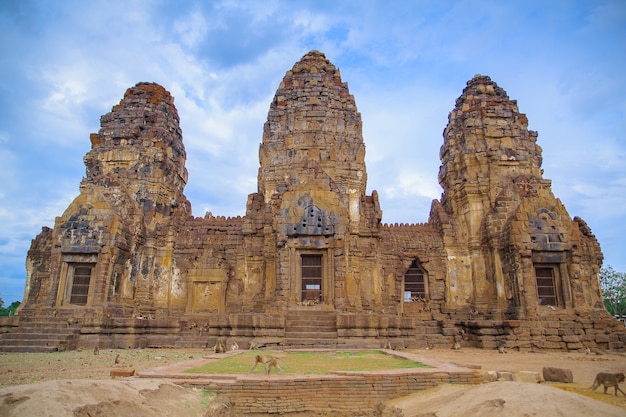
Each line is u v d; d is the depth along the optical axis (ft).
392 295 115.75
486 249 114.52
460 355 77.97
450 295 116.98
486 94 129.39
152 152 124.36
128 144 124.98
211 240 120.78
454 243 120.26
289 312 90.02
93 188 106.93
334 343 81.46
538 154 124.06
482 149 121.19
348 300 96.58
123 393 35.32
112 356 74.23
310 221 98.48
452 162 125.49
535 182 116.98
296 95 129.59
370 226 115.34
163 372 47.60
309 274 99.30
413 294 119.96
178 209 129.59
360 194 121.39
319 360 60.34
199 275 116.98
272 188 122.01
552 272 103.81
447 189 129.49
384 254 118.42
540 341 91.09
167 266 118.01
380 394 44.34
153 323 96.22
